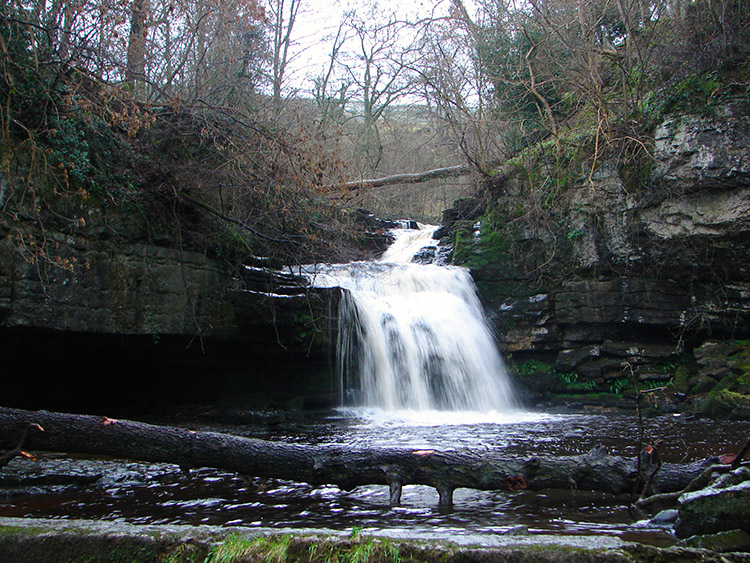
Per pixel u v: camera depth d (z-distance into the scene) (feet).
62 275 26.48
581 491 16.66
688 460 21.26
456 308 47.75
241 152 32.35
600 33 56.65
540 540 8.73
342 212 39.68
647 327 46.32
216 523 13.58
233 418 34.35
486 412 41.42
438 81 60.29
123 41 29.07
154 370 37.58
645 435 28.30
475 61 60.08
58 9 27.25
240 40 42.34
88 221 27.81
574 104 56.75
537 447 24.43
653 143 43.19
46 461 19.52
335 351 39.83
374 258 60.34
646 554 8.52
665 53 45.16
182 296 32.09
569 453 22.91
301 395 40.60
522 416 38.37
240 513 14.52
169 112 31.65
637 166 44.42
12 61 25.26
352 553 8.29
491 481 15.17
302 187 33.81
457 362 45.24
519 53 56.70
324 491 16.90
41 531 9.07
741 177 39.55
